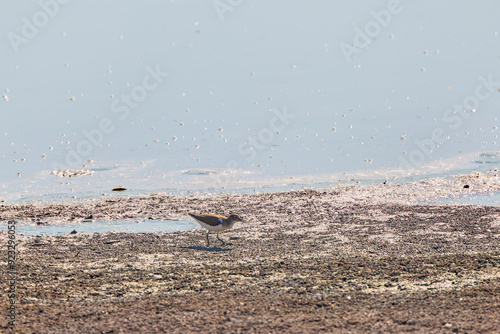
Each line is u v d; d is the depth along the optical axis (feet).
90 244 144.66
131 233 157.07
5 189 213.05
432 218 167.02
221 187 216.54
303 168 246.88
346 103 427.33
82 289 105.91
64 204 191.72
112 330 82.28
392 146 286.66
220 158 266.77
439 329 80.74
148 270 119.34
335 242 144.05
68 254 134.10
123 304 95.91
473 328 80.69
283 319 86.48
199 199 197.47
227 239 149.79
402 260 124.57
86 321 86.48
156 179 228.43
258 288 106.11
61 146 294.05
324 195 200.44
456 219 165.07
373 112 387.96
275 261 125.90
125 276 114.73
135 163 256.52
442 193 200.54
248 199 196.75
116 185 219.20
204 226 142.20
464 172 233.14
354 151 278.05
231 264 124.06
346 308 92.73
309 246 140.56
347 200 192.65
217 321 85.81
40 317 88.28
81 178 229.86
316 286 106.83
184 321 85.92
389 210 177.78
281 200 194.18
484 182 214.07
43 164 254.06
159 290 105.60
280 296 100.42
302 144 295.48
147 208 186.09
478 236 147.23
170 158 265.95
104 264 124.88
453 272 115.03
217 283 109.81
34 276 114.21
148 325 84.28
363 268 118.73
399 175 232.12
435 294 100.42
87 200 196.95
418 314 88.22
